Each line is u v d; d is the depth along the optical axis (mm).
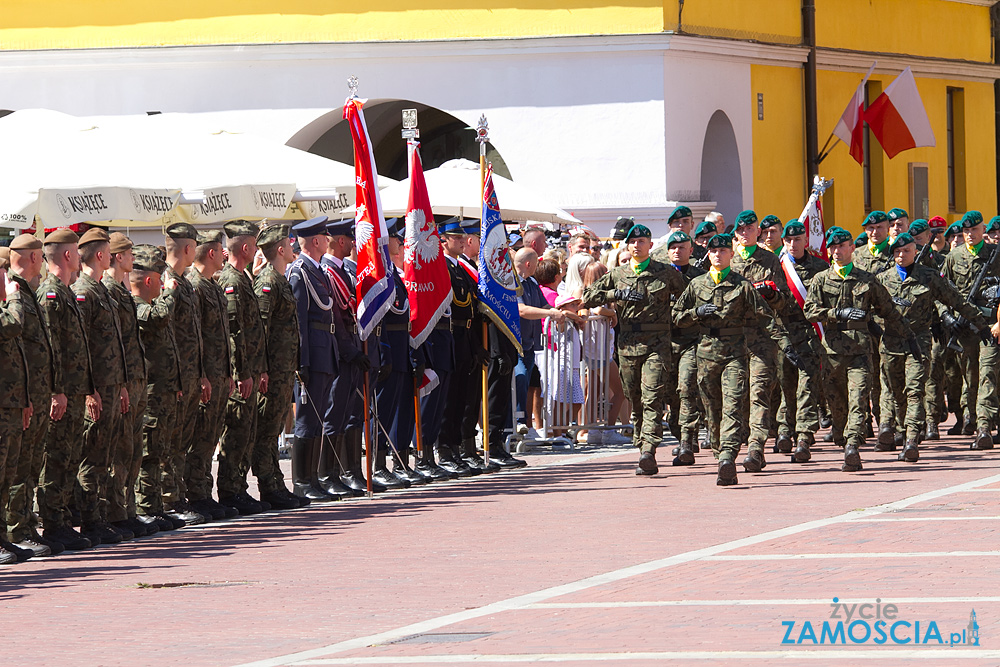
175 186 31203
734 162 57281
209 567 21672
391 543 23281
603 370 38812
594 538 23000
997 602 16859
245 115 56125
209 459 27094
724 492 28250
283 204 33156
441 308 30703
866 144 66688
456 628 16594
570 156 53719
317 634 16656
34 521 23438
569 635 15945
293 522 26219
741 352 30141
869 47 65250
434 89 54875
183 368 26047
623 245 39312
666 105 52875
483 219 32750
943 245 41250
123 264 25000
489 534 23844
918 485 28234
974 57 72938
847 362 31781
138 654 15898
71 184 29344
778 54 59062
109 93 56781
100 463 24516
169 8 56312
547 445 38406
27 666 15469
